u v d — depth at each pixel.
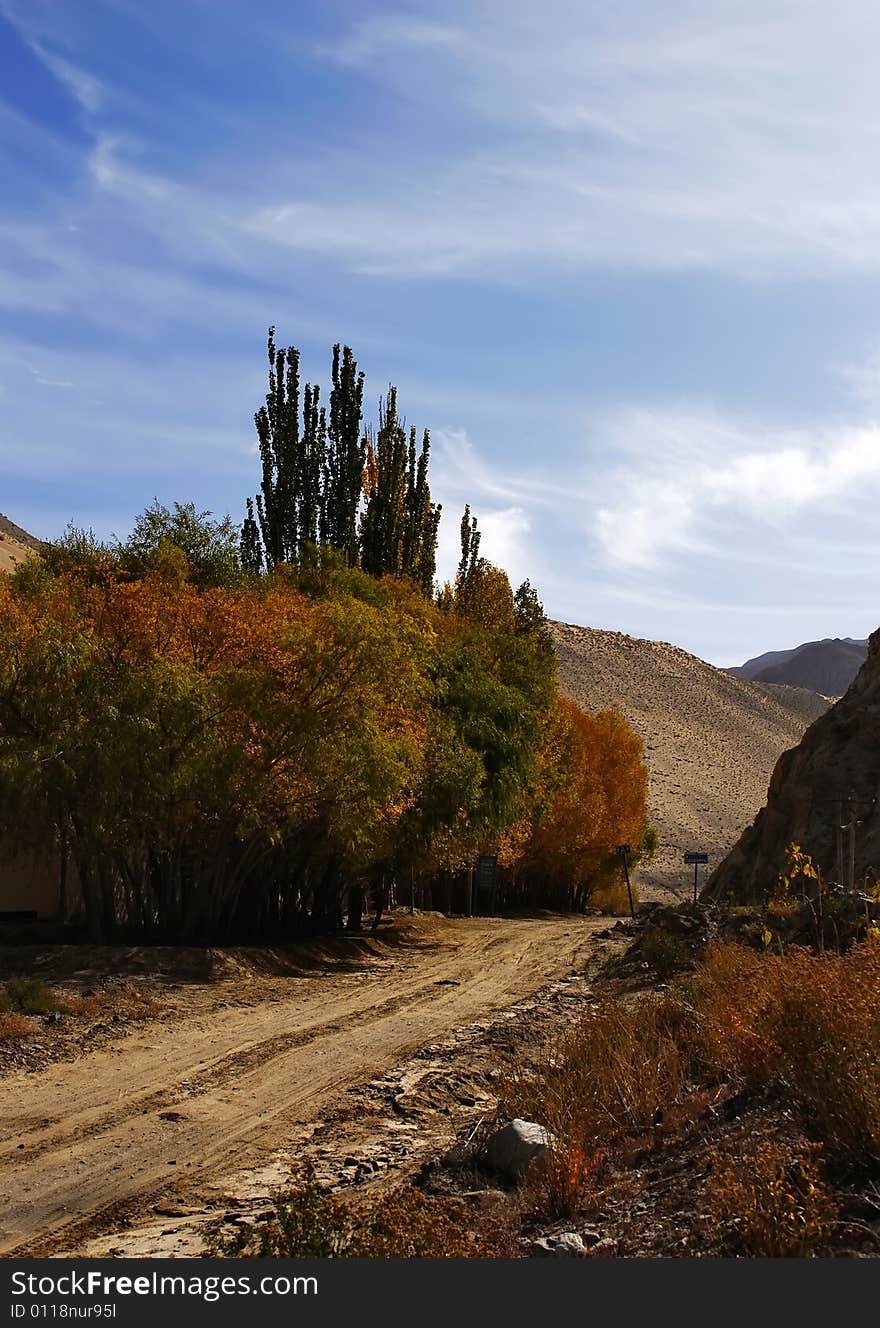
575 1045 12.73
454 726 37.09
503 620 58.16
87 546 32.72
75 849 25.08
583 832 61.62
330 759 25.98
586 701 199.75
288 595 30.66
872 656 44.09
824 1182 6.96
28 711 23.48
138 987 20.84
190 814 25.22
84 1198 9.59
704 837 144.00
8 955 22.45
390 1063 15.70
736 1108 9.63
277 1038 17.42
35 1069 14.69
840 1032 7.71
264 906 32.94
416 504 51.22
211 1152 11.15
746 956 17.09
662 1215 7.52
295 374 43.81
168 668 24.05
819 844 37.00
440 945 35.47
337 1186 9.92
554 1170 8.63
